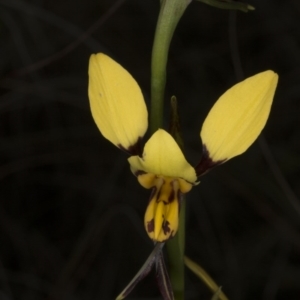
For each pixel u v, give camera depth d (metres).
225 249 0.28
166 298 0.17
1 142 0.29
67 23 0.29
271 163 0.26
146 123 0.17
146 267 0.17
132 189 0.29
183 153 0.17
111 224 0.28
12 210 0.29
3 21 0.29
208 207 0.29
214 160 0.17
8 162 0.29
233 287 0.28
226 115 0.17
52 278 0.28
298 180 0.29
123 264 0.28
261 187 0.28
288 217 0.28
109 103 0.17
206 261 0.28
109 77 0.17
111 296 0.27
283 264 0.28
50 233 0.29
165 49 0.17
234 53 0.26
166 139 0.16
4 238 0.28
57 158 0.29
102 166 0.29
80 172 0.29
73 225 0.29
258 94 0.17
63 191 0.29
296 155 0.29
